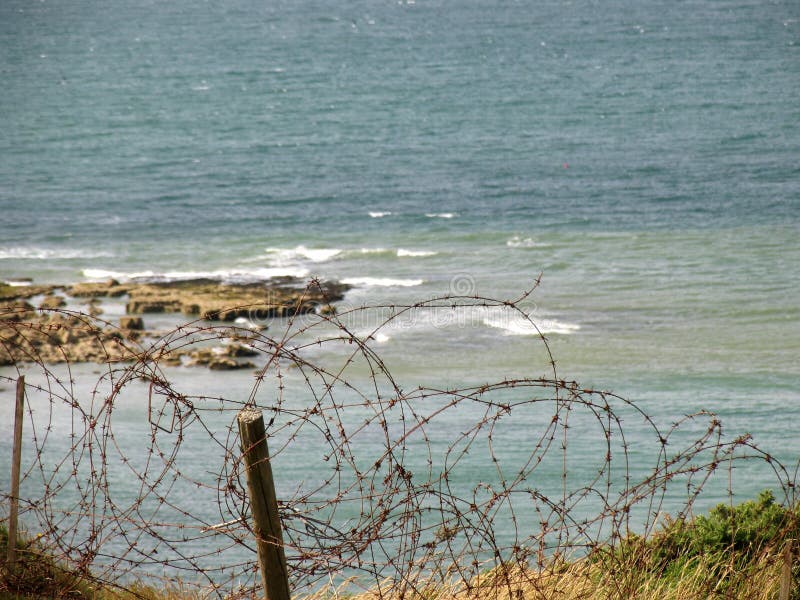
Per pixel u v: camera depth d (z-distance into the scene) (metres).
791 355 59.66
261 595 9.88
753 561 9.87
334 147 156.50
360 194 121.44
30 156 153.12
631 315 69.31
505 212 109.56
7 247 96.38
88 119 188.75
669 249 90.31
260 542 8.04
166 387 8.77
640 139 156.50
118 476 35.38
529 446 40.53
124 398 49.56
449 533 9.05
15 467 9.24
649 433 43.34
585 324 66.88
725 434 43.53
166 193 125.06
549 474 36.91
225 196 122.44
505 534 29.66
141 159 150.50
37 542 10.14
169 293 73.94
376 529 8.73
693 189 119.75
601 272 82.25
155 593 10.44
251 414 7.97
